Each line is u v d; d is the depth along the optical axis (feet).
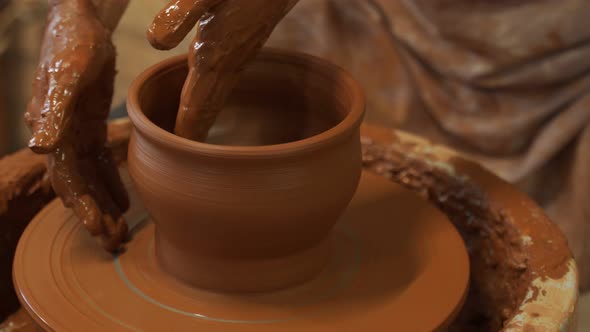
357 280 2.34
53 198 2.78
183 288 2.28
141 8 5.57
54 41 2.28
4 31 5.75
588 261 4.20
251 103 2.52
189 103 2.16
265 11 2.12
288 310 2.23
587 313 4.15
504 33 3.99
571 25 3.92
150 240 2.44
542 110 4.14
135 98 2.21
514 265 2.49
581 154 4.09
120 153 2.87
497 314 2.58
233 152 2.07
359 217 2.56
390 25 4.26
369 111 4.38
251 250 2.19
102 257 2.38
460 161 2.78
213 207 2.11
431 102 4.23
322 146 2.12
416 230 2.51
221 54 2.12
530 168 4.19
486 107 4.21
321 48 4.26
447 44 4.15
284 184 2.11
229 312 2.22
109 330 2.16
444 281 2.33
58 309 2.21
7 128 6.17
